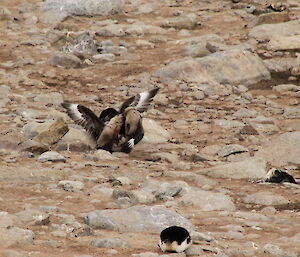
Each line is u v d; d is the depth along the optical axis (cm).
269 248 987
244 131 1862
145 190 1320
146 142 1750
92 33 2816
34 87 2212
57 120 1667
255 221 1171
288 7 3191
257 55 2491
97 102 2091
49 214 1108
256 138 1808
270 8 3120
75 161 1523
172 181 1395
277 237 1082
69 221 1077
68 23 2928
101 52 2619
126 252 942
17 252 901
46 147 1591
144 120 1833
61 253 921
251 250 985
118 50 2633
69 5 3048
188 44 2675
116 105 2067
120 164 1537
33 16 2995
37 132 1672
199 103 2142
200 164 1597
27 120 1823
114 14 3095
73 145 1625
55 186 1312
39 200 1213
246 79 2341
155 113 2016
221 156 1659
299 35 2703
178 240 939
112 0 3083
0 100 2023
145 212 1090
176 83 2289
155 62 2495
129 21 3025
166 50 2628
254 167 1503
